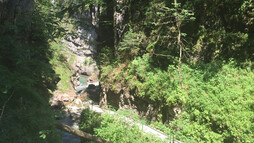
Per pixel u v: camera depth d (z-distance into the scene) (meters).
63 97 17.59
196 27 11.09
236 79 8.43
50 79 10.43
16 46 6.23
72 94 21.59
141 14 13.67
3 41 6.12
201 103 8.49
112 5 16.47
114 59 15.57
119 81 13.91
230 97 7.97
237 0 9.37
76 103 17.41
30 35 8.60
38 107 6.15
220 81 8.62
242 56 9.09
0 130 4.37
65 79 24.64
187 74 10.00
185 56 10.64
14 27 6.29
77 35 10.56
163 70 11.15
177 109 9.56
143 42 13.16
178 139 8.59
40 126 5.19
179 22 10.59
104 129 7.97
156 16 12.25
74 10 12.66
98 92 24.25
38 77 8.79
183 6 11.08
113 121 8.70
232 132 7.39
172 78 10.34
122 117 9.09
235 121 7.41
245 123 7.21
